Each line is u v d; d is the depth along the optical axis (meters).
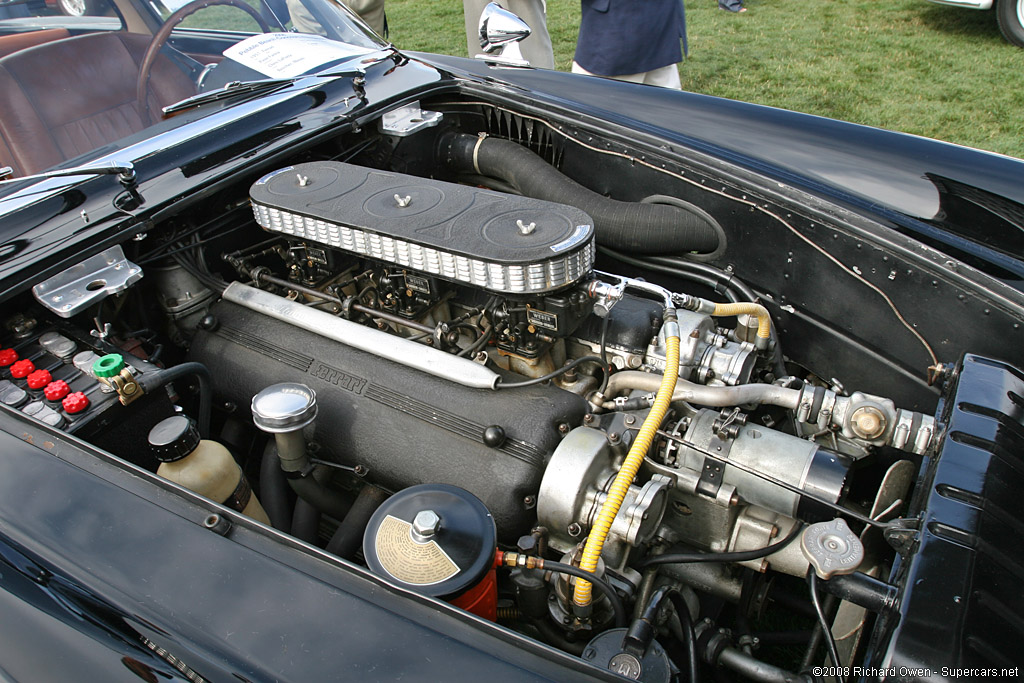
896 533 1.33
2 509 1.46
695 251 2.39
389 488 1.92
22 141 2.25
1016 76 6.52
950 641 1.10
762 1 9.50
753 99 6.39
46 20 2.43
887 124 5.76
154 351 2.18
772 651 1.99
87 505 1.43
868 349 2.07
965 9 8.35
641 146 2.40
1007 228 1.88
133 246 2.04
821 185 2.11
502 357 2.02
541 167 2.62
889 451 2.00
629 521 1.53
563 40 8.25
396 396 1.90
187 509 1.40
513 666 1.12
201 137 2.23
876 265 1.95
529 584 1.59
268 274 2.23
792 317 2.23
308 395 1.75
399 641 1.16
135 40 2.52
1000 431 1.46
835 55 7.36
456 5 9.94
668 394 1.65
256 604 1.23
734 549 1.69
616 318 1.97
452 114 2.92
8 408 1.65
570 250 1.65
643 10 4.86
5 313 1.89
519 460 1.71
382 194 2.02
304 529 1.96
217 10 2.70
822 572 1.28
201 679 1.15
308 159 2.46
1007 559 1.22
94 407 1.67
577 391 1.96
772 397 1.77
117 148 2.26
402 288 2.02
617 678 1.10
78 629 1.25
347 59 2.77
